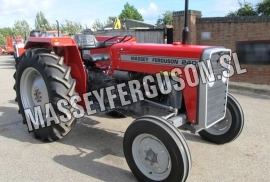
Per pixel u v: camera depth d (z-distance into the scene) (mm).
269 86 6891
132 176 2857
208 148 3479
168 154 2484
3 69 12094
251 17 7129
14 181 2768
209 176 2824
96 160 3195
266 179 2771
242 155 3277
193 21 7988
